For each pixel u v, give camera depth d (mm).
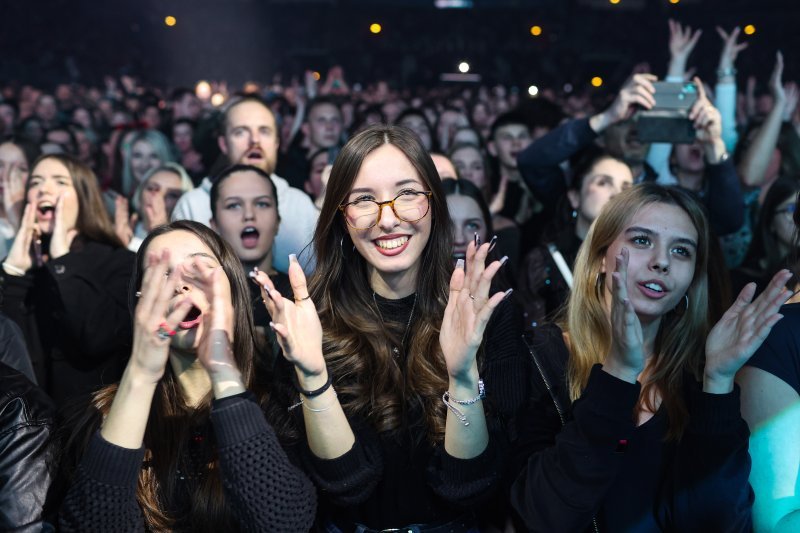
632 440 2078
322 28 29469
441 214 2225
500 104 15258
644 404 2131
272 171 4703
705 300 2209
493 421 2105
